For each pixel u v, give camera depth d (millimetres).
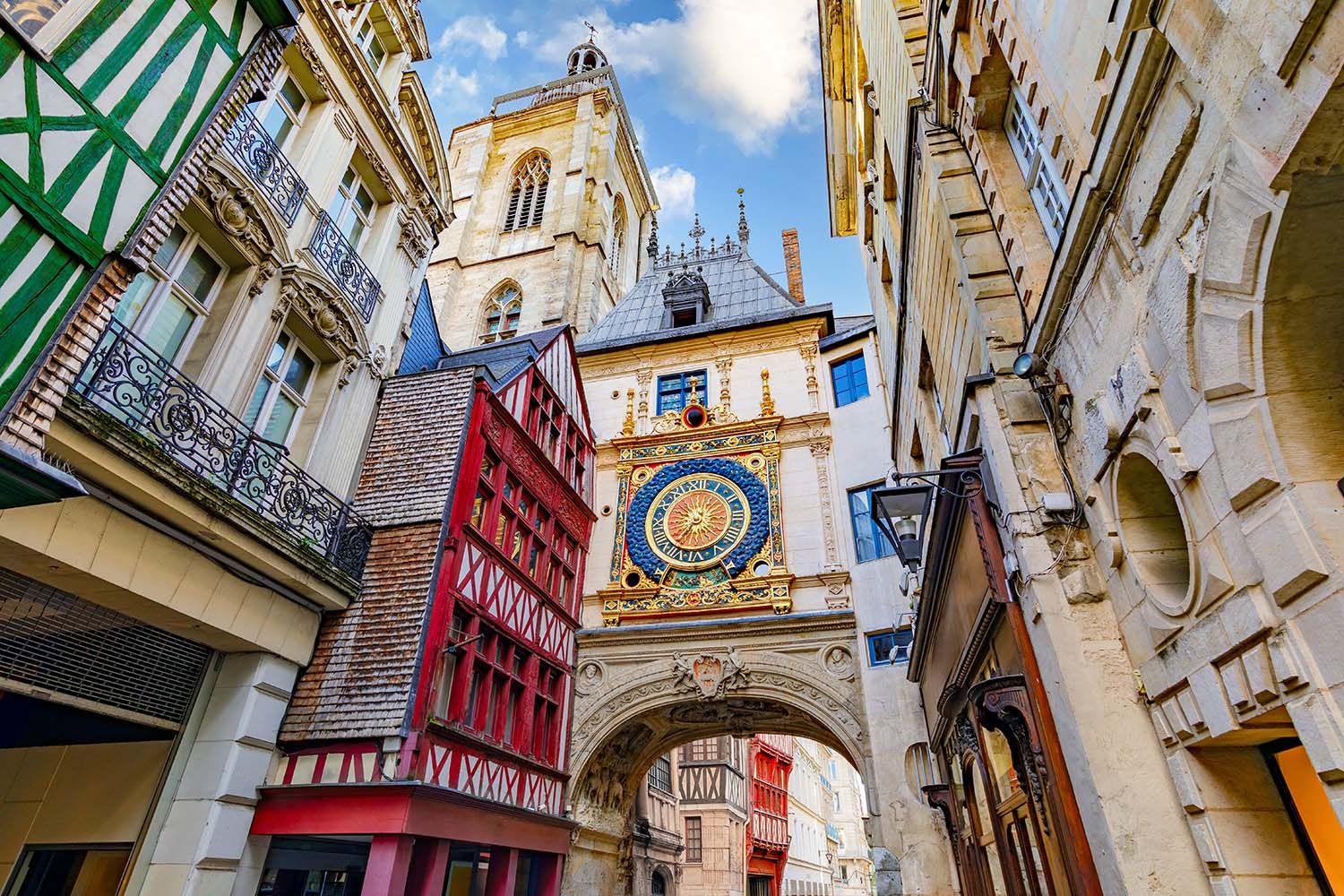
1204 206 3039
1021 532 4914
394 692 8383
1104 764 4086
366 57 10594
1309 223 2566
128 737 7895
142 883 6887
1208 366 3137
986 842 7398
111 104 4867
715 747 25344
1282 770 3738
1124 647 4422
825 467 15211
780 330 17391
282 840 8133
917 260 8664
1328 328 2818
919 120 7207
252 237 8211
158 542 6684
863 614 13203
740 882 24844
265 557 7668
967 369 6816
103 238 4727
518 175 38625
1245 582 3086
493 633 10758
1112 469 4316
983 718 5547
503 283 32969
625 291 40031
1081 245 4242
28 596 6320
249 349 8086
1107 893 3992
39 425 4293
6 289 4180
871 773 11820
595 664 13953
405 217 11750
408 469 10156
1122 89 3496
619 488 16188
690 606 14234
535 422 13289
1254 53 2521
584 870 13211
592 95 39938
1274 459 2842
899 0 8227
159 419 6555
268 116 9008
